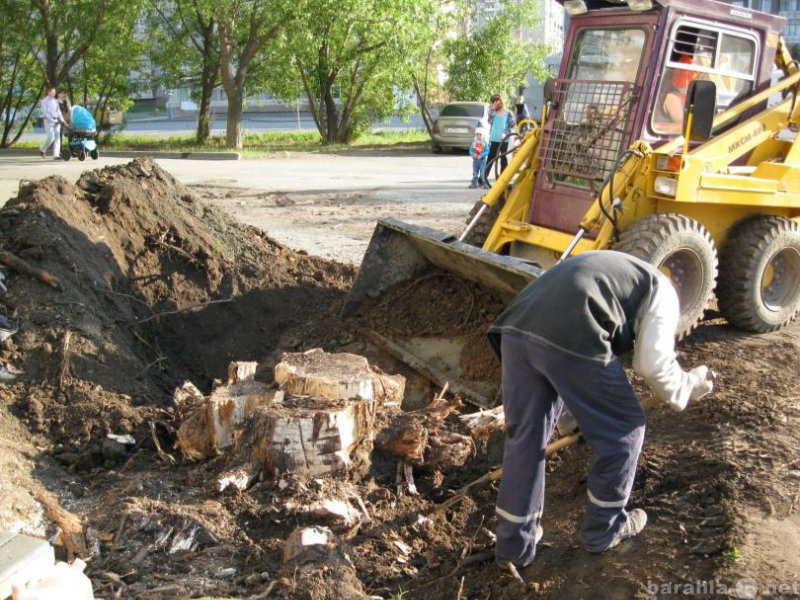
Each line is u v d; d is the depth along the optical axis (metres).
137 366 5.63
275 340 6.83
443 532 4.29
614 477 3.56
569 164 6.53
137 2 26.00
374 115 32.31
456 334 6.14
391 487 4.59
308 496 4.18
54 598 3.08
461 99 32.53
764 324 6.52
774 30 6.62
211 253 7.25
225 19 25.22
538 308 3.50
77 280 5.94
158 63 28.59
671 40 6.02
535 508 3.67
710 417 4.86
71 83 28.66
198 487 4.36
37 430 4.70
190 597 3.54
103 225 6.79
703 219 6.31
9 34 26.05
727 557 3.51
